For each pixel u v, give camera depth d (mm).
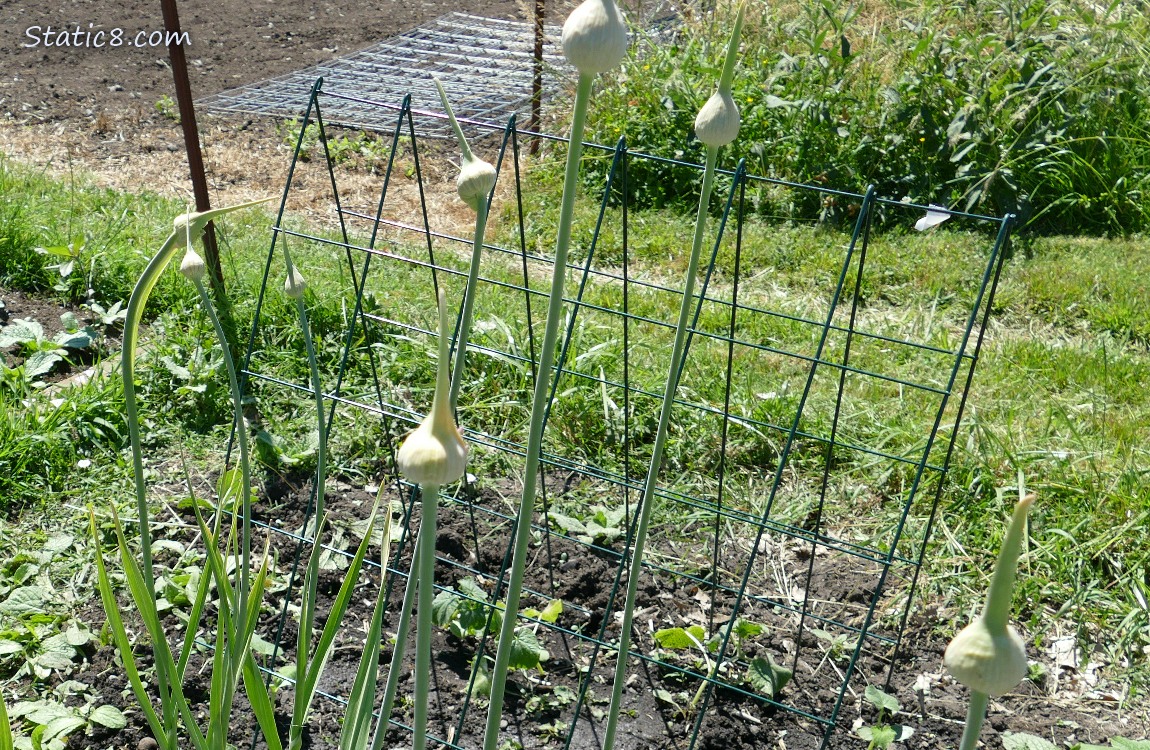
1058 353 3295
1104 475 2592
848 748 1933
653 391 2889
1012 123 4402
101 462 2598
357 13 8070
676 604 2266
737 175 1666
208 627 2094
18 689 1909
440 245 4125
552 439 2775
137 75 6273
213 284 3191
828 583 2346
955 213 1581
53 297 3389
